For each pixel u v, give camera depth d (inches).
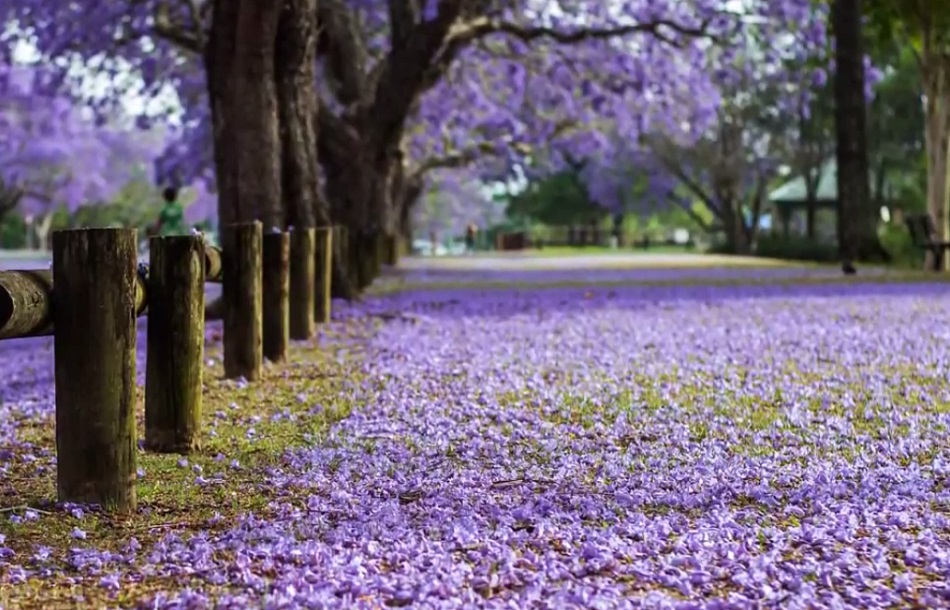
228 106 509.0
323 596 114.0
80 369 157.3
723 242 2020.2
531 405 252.8
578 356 341.1
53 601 118.6
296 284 394.9
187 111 1119.0
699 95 1053.8
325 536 143.0
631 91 1044.5
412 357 343.6
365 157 832.9
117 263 157.2
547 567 125.6
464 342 385.7
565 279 860.0
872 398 255.9
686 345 366.9
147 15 795.4
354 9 930.1
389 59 834.8
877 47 989.8
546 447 204.1
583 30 865.5
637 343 374.9
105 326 156.9
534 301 588.7
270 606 112.8
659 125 1544.0
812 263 1242.6
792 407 244.2
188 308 204.1
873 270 903.7
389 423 233.8
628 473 181.2
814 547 134.7
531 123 1365.7
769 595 115.6
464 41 837.2
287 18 520.1
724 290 664.4
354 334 418.6
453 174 1982.0
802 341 372.8
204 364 332.5
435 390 277.1
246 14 480.4
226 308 295.7
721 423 226.7
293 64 528.4
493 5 879.7
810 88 1341.0
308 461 195.3
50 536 146.4
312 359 343.3
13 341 530.6
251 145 490.3
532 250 2436.0
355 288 621.6
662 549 134.3
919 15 869.8
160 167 1357.0
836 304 530.6
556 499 162.7
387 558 130.6
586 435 217.5
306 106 537.0
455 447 206.7
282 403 263.0
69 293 155.8
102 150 2315.5
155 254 202.7
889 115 1576.0
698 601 114.9
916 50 979.3
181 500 167.3
